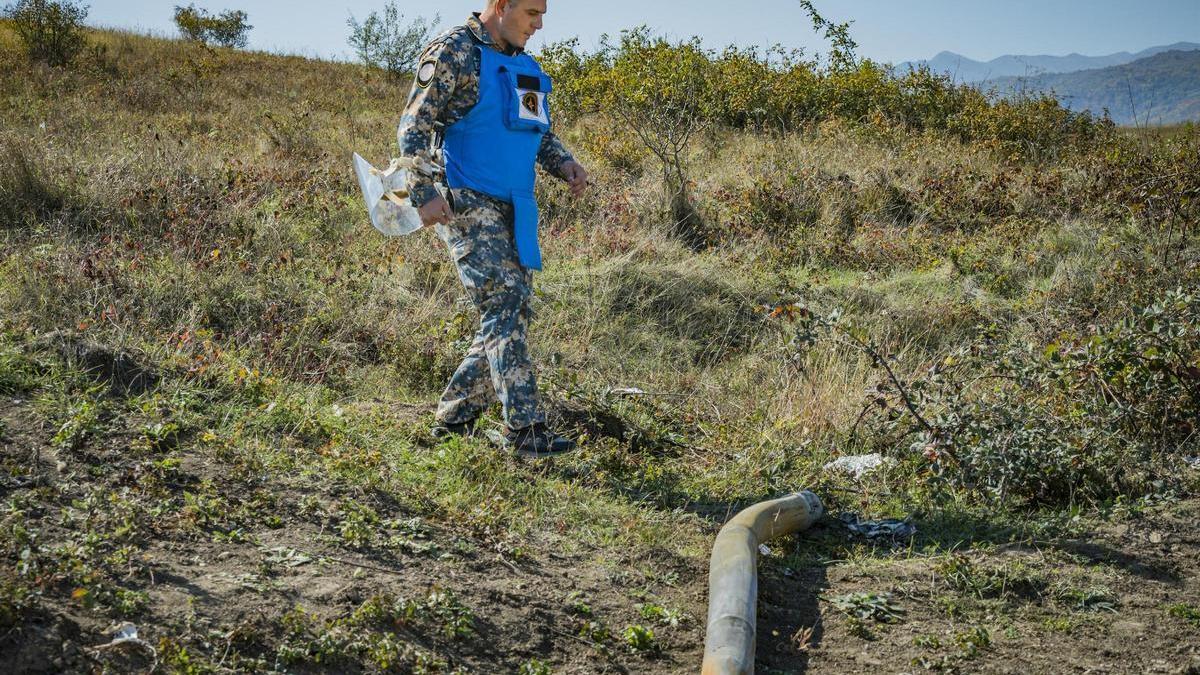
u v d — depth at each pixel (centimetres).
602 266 720
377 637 250
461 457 389
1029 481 424
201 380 414
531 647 274
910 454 452
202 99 1405
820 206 990
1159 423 477
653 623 299
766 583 339
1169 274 738
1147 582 350
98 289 514
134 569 261
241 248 632
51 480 305
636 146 1147
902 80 1612
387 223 387
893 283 798
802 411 506
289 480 345
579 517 370
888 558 370
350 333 550
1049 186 1075
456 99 386
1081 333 580
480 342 421
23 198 667
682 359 641
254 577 273
